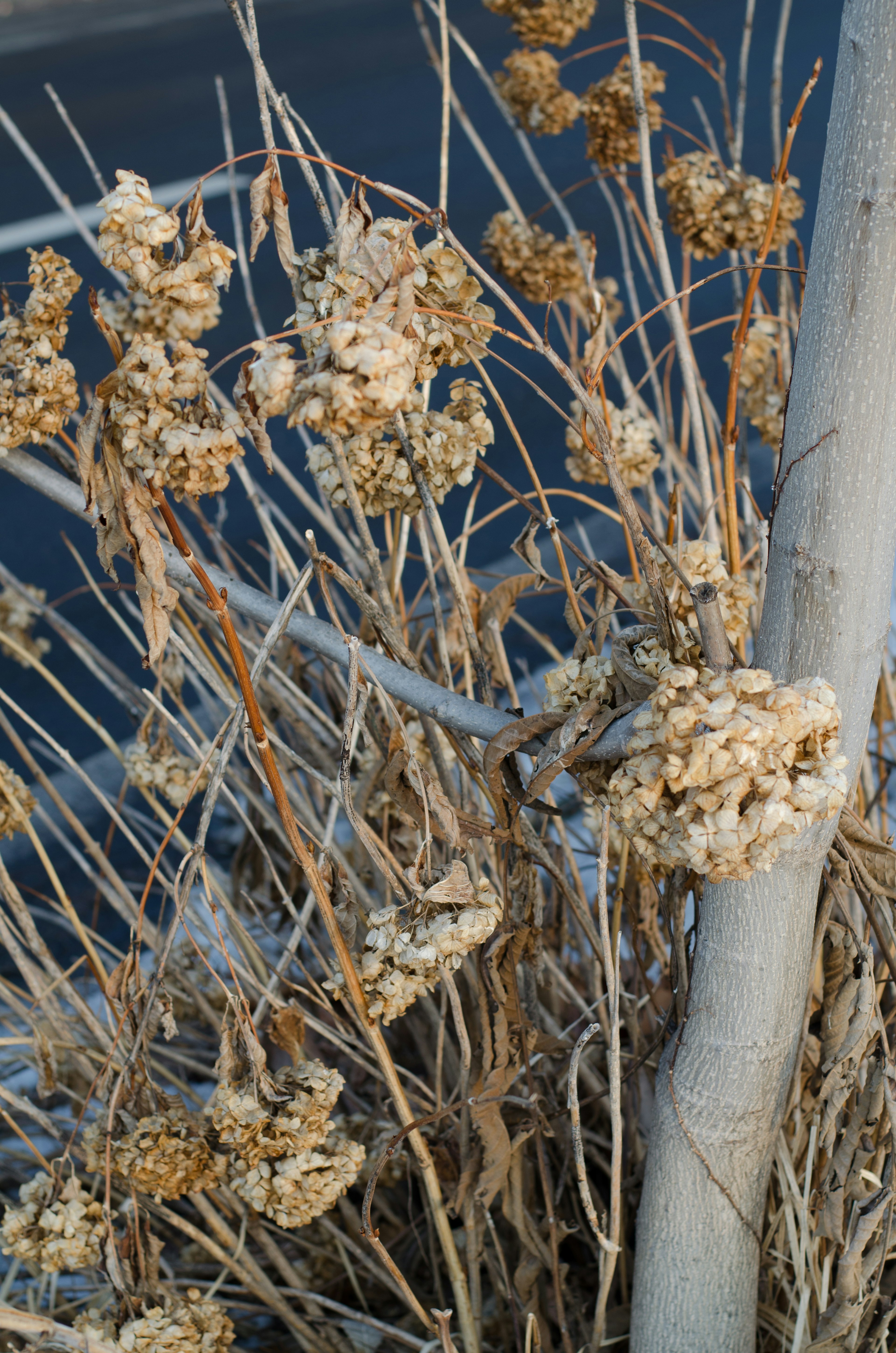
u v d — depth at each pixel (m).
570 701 1.22
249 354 4.88
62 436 1.30
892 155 1.15
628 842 1.40
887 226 1.16
